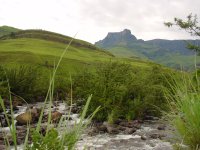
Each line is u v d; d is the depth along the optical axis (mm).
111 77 11711
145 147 7641
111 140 8273
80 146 7215
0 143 7477
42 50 129750
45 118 10703
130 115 11211
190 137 5902
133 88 11781
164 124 10242
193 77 7312
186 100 6117
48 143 2652
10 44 144250
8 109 13664
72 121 10203
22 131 8805
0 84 15742
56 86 18984
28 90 17312
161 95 11508
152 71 12273
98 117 10883
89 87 11828
